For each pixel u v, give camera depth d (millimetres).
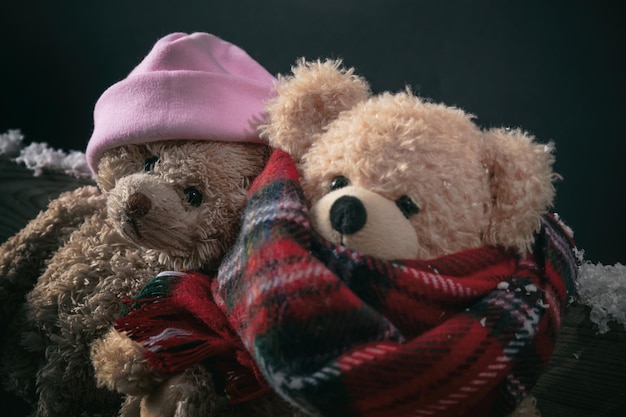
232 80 515
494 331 416
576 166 1183
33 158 793
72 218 670
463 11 1306
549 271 458
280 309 405
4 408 685
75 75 1371
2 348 649
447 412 411
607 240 1119
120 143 510
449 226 445
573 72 1223
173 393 459
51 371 571
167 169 498
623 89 1199
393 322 429
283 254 420
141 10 1380
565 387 545
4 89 1356
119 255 567
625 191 1167
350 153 446
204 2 1363
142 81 510
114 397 576
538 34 1269
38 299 608
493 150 459
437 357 400
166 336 468
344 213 425
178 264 518
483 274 445
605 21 1260
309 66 509
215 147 503
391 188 438
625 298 539
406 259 434
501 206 454
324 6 1346
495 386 434
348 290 414
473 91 1201
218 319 470
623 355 529
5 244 670
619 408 528
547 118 1182
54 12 1397
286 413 465
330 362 398
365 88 511
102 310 553
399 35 1299
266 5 1357
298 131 488
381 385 396
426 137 444
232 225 506
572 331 546
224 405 462
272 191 456
